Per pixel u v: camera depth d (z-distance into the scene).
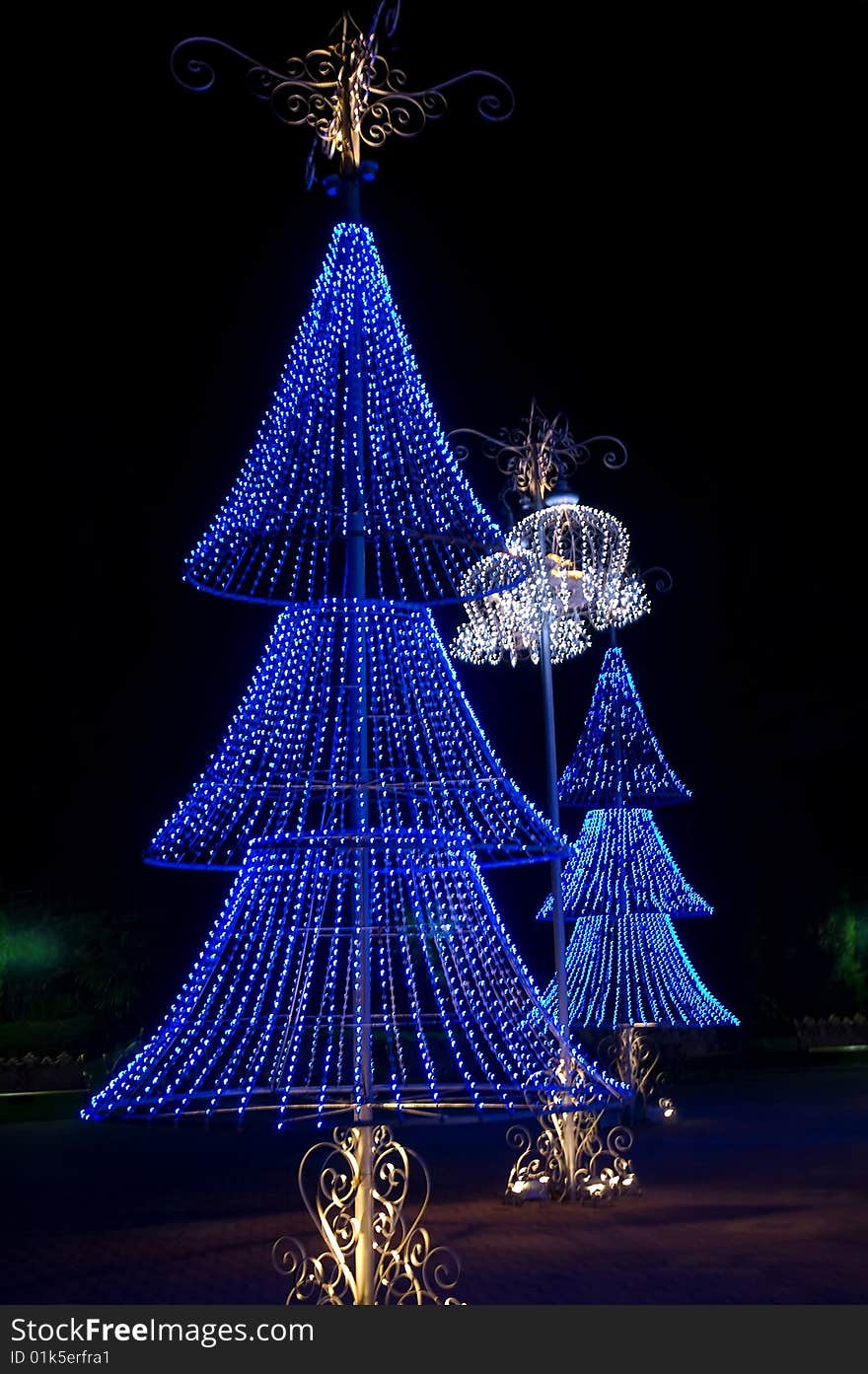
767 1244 9.77
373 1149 7.24
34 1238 10.95
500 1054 7.29
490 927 7.20
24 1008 25.73
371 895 7.45
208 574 7.25
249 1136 18.84
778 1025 30.33
